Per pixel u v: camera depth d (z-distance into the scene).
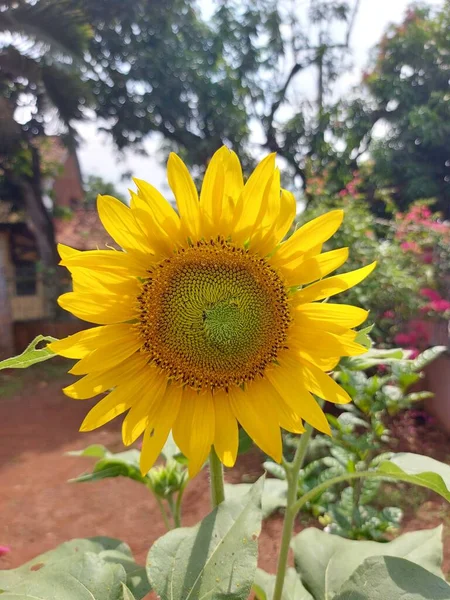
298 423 1.79
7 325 13.55
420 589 1.52
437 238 8.62
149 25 16.83
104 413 1.74
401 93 18.47
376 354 2.17
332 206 8.45
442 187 18.14
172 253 1.79
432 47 18.75
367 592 1.54
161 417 1.79
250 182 1.70
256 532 1.47
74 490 5.72
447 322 7.66
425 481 1.68
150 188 1.67
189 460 1.76
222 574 1.42
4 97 13.91
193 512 5.07
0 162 15.23
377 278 7.28
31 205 16.48
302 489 4.49
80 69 13.18
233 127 18.38
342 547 2.19
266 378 1.86
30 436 7.66
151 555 1.51
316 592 2.03
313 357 1.83
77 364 1.70
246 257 1.79
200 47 18.39
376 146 18.73
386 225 9.88
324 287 1.79
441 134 17.27
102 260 1.70
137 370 1.81
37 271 16.38
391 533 4.61
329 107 19.50
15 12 11.70
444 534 4.53
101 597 1.58
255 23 18.53
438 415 7.34
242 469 6.02
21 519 5.12
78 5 13.17
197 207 1.73
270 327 1.82
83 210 25.75
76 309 1.74
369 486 4.08
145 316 1.79
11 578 1.85
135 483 5.84
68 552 2.10
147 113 17.95
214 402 1.85
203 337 1.81
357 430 6.39
